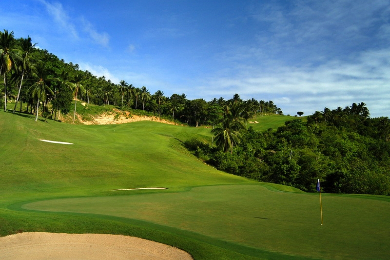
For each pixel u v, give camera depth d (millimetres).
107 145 53125
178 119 148875
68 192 25203
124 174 36938
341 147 81625
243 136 81062
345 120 118812
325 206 19359
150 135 72812
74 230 11719
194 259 9273
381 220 14938
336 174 52562
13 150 37062
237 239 11234
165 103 150125
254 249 10078
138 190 26844
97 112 109438
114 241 10938
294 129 97250
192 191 27422
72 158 39281
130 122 107812
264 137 93062
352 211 17531
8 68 52562
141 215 14930
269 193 26781
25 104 97000
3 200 19312
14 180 28047
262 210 17547
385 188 45531
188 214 15688
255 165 60125
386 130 109250
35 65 60281
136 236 11391
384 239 11445
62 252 9938
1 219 11930
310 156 58000
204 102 145750
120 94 146500
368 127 112688
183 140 76875
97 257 9586
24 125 50031
